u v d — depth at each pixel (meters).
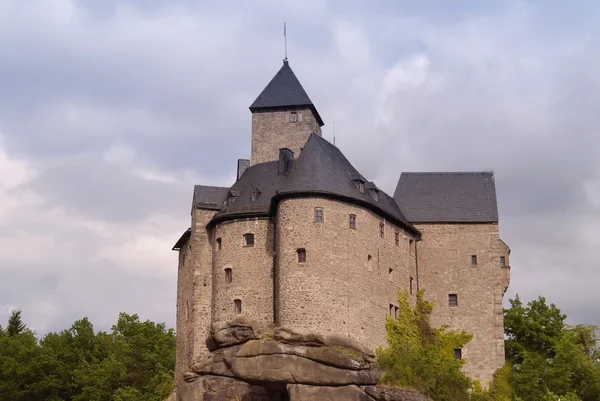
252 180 64.69
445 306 65.56
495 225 67.19
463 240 67.06
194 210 65.75
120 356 87.31
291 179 58.41
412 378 55.72
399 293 62.41
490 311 65.31
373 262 59.50
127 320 93.75
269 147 71.81
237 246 60.78
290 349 53.78
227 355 57.69
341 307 55.72
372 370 54.50
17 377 87.12
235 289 60.00
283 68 74.94
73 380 88.50
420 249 67.06
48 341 93.06
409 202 68.75
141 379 85.12
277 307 57.25
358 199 58.50
